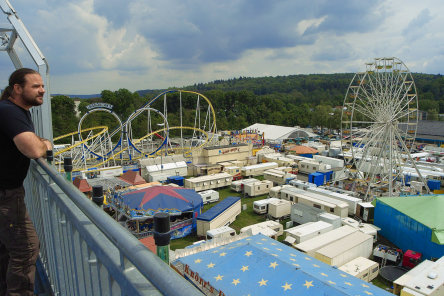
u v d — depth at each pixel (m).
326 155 78.75
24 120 4.10
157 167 53.50
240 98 172.50
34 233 4.77
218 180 49.75
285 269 15.71
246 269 15.98
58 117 107.88
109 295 2.80
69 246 3.92
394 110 45.22
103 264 2.69
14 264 4.55
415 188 46.88
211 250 18.92
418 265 22.91
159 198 33.00
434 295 19.66
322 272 16.36
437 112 166.38
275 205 36.50
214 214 32.78
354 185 47.97
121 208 32.72
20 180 4.52
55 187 4.33
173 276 1.60
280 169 56.16
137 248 1.94
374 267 24.20
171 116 138.00
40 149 4.13
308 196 38.62
